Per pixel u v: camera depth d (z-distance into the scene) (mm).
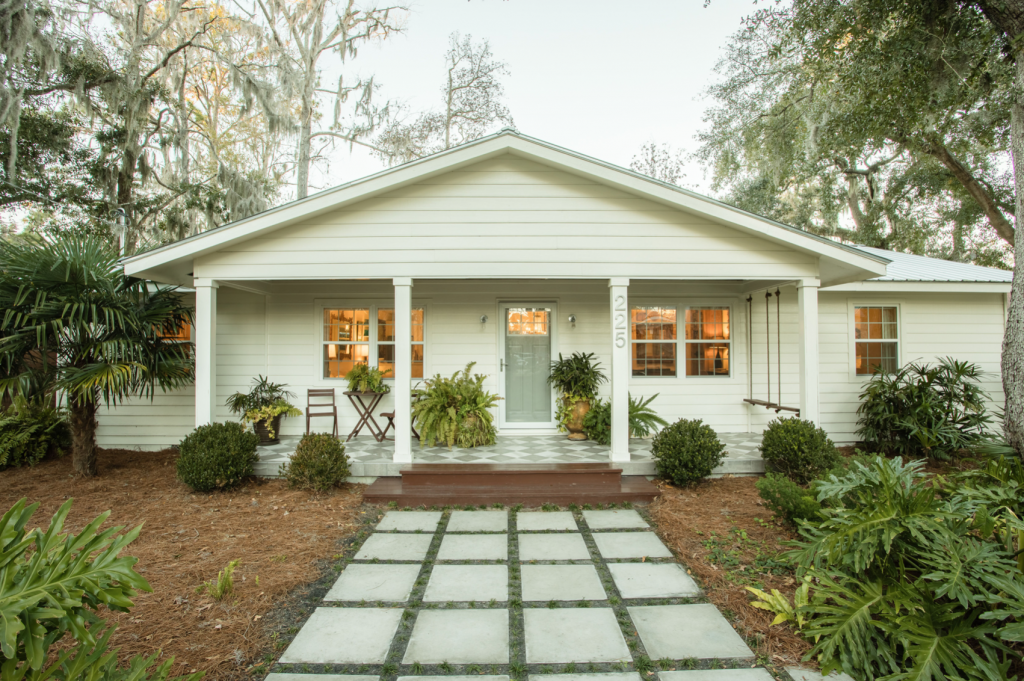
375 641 3100
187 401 8391
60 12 10664
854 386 8734
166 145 12781
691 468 6020
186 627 3195
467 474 6145
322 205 6191
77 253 5898
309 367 8539
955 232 17547
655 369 8594
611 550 4539
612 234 6484
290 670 2797
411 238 6453
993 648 2771
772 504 4867
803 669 2803
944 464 7516
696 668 2820
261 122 18125
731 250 6516
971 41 7617
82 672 1895
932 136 10898
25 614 1754
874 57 7816
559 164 6250
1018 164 6305
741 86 16516
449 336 8547
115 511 5453
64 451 7953
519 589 3799
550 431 8523
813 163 12031
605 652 2973
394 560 4332
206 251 6191
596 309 8602
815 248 6273
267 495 6004
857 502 3879
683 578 3967
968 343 8844
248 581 3836
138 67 11914
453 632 3203
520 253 6453
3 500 5836
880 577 3199
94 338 6109
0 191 11383
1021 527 3027
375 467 6438
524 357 8617
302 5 15695
